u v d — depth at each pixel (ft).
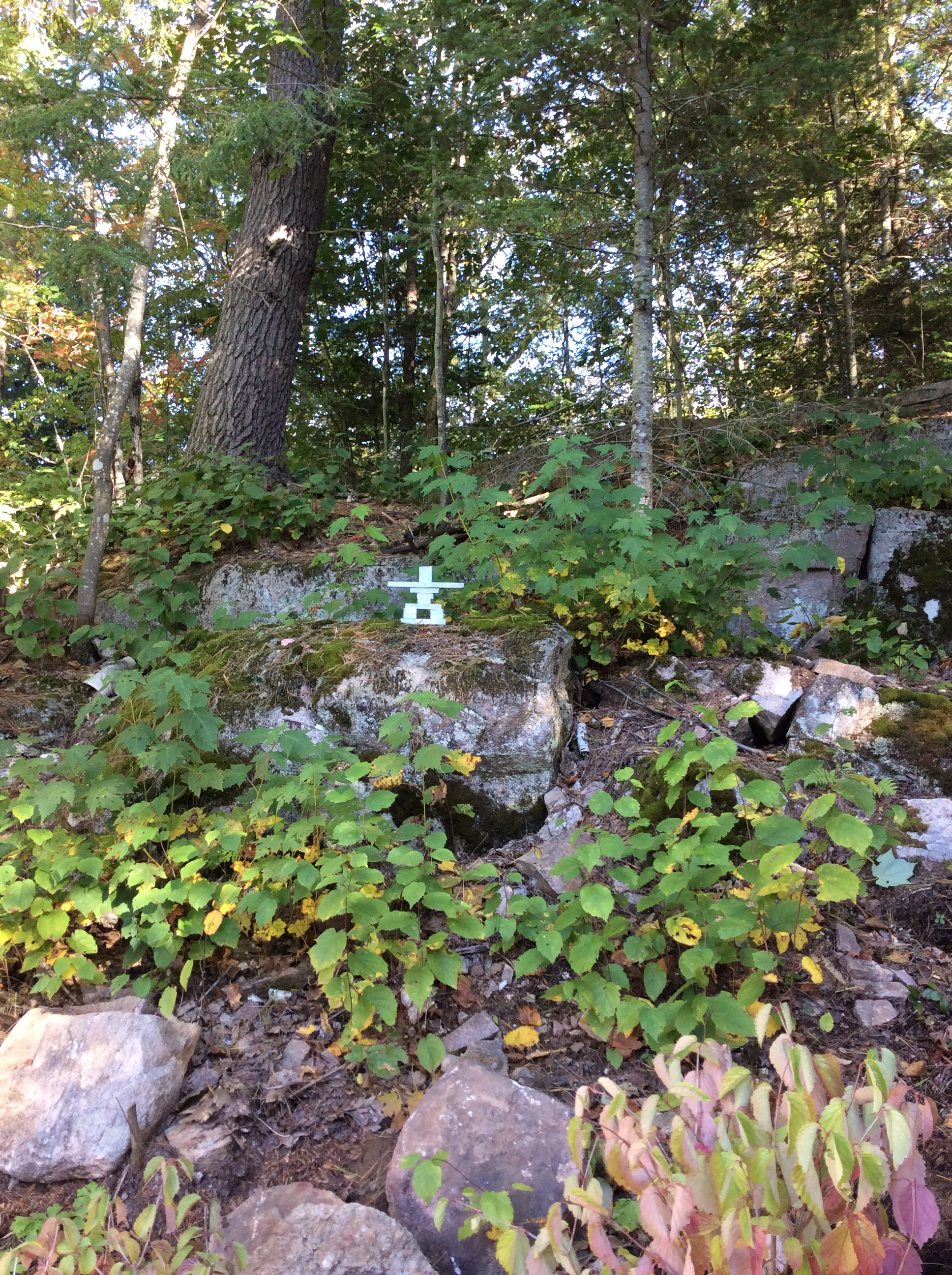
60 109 15.58
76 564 18.60
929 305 31.81
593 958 7.97
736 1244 4.18
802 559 12.92
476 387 42.29
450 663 11.39
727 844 9.83
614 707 12.98
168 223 20.07
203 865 8.83
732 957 8.01
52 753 11.43
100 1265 5.82
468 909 8.46
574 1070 7.98
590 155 21.65
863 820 10.16
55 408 29.66
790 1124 4.39
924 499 16.92
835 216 30.60
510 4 15.90
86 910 8.59
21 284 21.56
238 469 19.26
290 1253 6.01
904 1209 4.48
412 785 10.89
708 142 18.29
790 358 35.35
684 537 17.15
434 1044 7.75
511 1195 6.40
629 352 33.65
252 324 21.89
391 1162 6.81
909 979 8.51
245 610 17.10
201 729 9.53
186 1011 8.78
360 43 27.25
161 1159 5.98
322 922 9.24
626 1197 6.65
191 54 17.38
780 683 12.54
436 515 13.42
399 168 31.22
